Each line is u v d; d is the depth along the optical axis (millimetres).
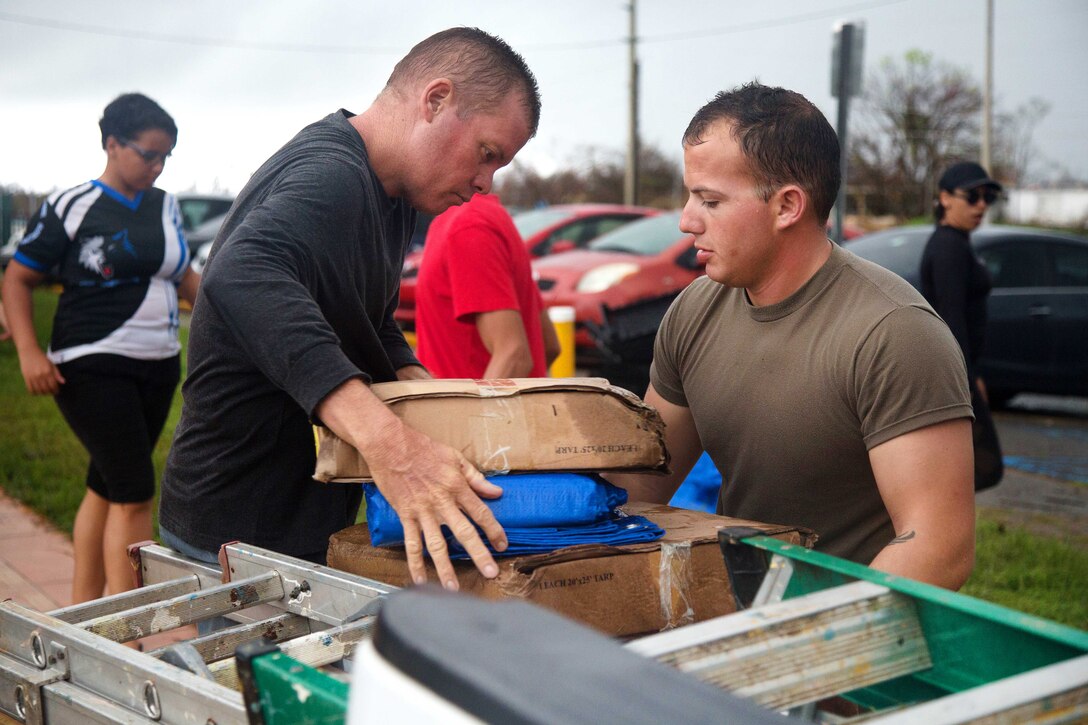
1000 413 9719
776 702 1131
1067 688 987
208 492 2170
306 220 1887
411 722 770
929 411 1788
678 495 3053
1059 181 44312
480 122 2125
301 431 2172
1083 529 5609
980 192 4703
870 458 1876
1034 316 9266
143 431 3801
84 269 3693
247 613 1993
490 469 1672
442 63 2104
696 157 1949
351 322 2098
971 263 4738
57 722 1470
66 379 3707
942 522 1769
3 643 1636
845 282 1924
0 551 4898
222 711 1195
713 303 2137
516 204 37656
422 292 3514
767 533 1697
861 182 41719
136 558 2189
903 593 1227
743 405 2041
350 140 2092
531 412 1736
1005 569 4648
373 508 1691
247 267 1770
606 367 6594
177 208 3951
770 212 1909
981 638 1192
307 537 2203
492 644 786
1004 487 6676
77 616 1805
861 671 1192
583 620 1560
